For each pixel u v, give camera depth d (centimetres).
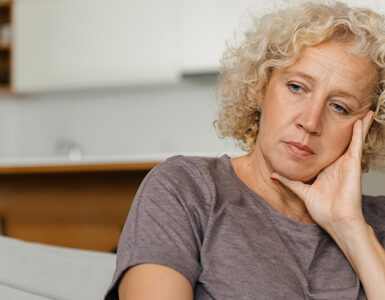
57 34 436
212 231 83
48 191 254
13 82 451
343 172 97
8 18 466
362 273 92
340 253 95
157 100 468
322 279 91
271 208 93
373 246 93
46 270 94
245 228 86
